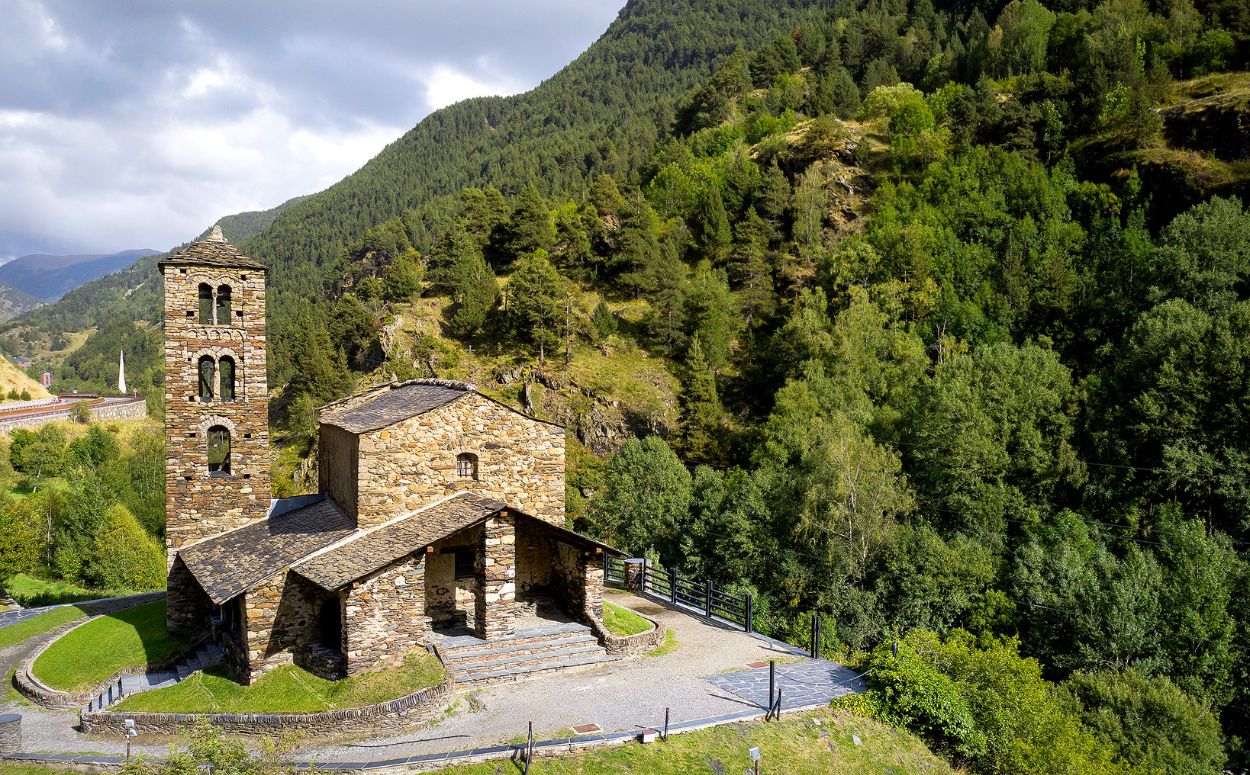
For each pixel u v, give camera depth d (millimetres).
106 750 23062
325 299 187375
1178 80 109312
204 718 19125
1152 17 123125
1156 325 57375
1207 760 30719
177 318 32719
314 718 22516
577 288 112938
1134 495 52781
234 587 26047
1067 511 50062
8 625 39156
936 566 45781
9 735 23234
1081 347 76938
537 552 32156
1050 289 80312
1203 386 51031
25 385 146250
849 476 47750
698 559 54969
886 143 130875
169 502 32781
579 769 20328
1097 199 93750
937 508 53875
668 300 100000
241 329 33719
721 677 26859
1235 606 40094
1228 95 94375
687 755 21359
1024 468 54906
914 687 24891
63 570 58656
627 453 64125
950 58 149625
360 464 28312
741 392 92625
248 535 31906
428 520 27906
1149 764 29875
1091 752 26188
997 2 168750
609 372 94625
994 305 82750
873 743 23547
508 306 102750
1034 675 27250
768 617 46344
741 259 108812
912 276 88938
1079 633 39688
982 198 101375
